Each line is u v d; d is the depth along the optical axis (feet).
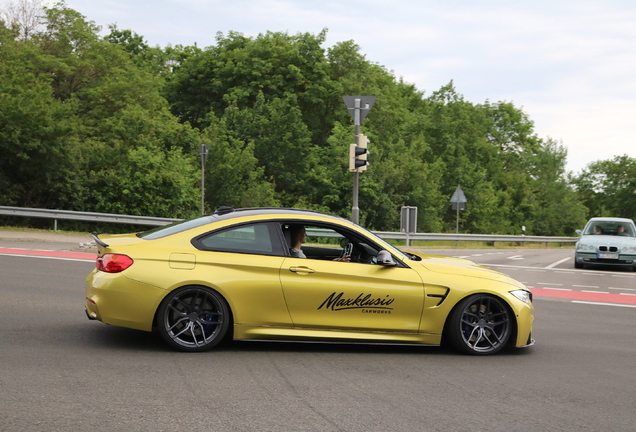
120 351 19.86
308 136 146.72
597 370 20.53
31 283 33.19
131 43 192.85
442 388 17.46
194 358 19.44
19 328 22.59
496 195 202.90
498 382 18.43
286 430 13.44
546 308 34.96
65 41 115.85
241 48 165.89
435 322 21.66
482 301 22.11
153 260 19.97
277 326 20.70
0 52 103.04
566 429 14.42
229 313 20.56
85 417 13.64
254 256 20.67
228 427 13.43
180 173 98.12
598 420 15.16
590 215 303.48
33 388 15.56
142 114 106.22
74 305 27.63
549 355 22.66
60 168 86.02
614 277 57.16
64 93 114.83
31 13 116.06
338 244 22.62
